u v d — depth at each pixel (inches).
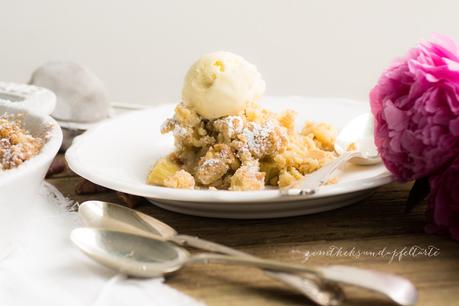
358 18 46.5
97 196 26.2
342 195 23.8
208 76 26.2
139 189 23.4
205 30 47.9
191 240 21.9
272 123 26.4
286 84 48.8
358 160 26.3
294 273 20.3
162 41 48.5
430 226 23.3
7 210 21.6
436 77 22.9
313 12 46.9
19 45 48.8
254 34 47.8
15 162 22.3
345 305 20.1
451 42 24.1
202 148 26.9
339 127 29.7
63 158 28.8
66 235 23.5
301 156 26.5
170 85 49.6
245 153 25.8
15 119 25.2
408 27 45.8
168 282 21.3
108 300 20.5
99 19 48.2
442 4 44.8
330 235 23.5
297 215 24.6
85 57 49.1
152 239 21.8
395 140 23.4
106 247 21.8
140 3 47.7
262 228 24.0
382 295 20.4
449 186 22.8
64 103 32.5
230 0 47.2
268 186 26.3
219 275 21.6
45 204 25.3
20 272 21.5
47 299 20.6
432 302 20.4
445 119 22.6
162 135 28.9
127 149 27.6
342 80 48.3
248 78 26.6
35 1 47.8
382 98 24.2
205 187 26.0
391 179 23.8
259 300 20.6
